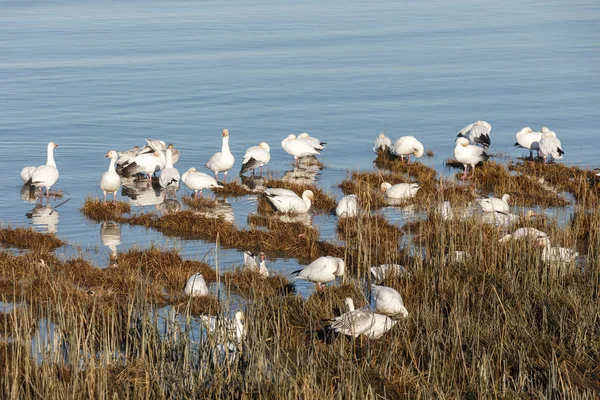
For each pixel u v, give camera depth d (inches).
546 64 2354.8
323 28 3253.0
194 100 1795.0
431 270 708.7
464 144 1147.9
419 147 1209.4
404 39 2925.7
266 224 936.3
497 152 1344.7
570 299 617.6
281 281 724.0
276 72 2198.6
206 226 901.8
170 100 1792.6
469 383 506.9
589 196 991.6
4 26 3329.2
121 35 3038.9
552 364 490.3
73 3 4549.7
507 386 506.9
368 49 2657.5
